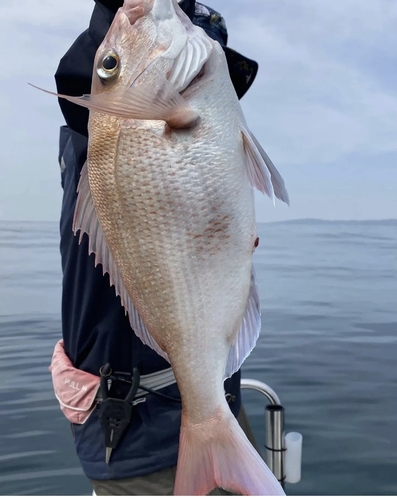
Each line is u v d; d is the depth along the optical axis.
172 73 1.15
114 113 1.03
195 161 1.16
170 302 1.20
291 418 4.09
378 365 5.15
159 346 1.25
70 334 1.75
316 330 6.45
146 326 1.25
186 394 1.24
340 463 3.48
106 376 1.62
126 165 1.17
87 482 3.40
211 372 1.22
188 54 1.17
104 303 1.62
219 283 1.19
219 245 1.18
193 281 1.19
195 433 1.24
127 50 1.19
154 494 1.63
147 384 1.63
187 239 1.17
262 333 6.34
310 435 3.87
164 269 1.19
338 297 8.32
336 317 7.07
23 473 3.48
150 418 1.62
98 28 1.37
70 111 1.43
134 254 1.20
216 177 1.17
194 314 1.20
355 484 3.23
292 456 2.46
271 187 1.15
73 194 1.75
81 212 1.27
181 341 1.21
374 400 4.34
